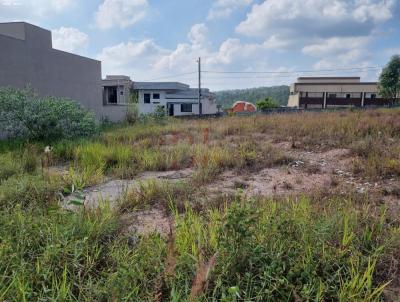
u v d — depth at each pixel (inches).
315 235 90.7
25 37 450.6
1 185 151.9
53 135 347.6
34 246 90.9
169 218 123.9
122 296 68.1
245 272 76.1
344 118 506.3
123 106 777.6
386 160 209.2
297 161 244.8
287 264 80.0
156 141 353.7
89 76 650.2
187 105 1398.9
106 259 88.2
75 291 75.8
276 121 533.3
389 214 119.3
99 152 249.3
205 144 301.9
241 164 227.9
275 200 134.6
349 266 81.7
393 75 1325.0
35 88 471.8
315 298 70.9
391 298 73.9
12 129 326.6
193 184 174.9
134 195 146.7
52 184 158.1
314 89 1747.0
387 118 460.4
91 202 143.9
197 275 66.8
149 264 81.2
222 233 87.4
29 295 68.4
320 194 148.7
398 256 87.4
